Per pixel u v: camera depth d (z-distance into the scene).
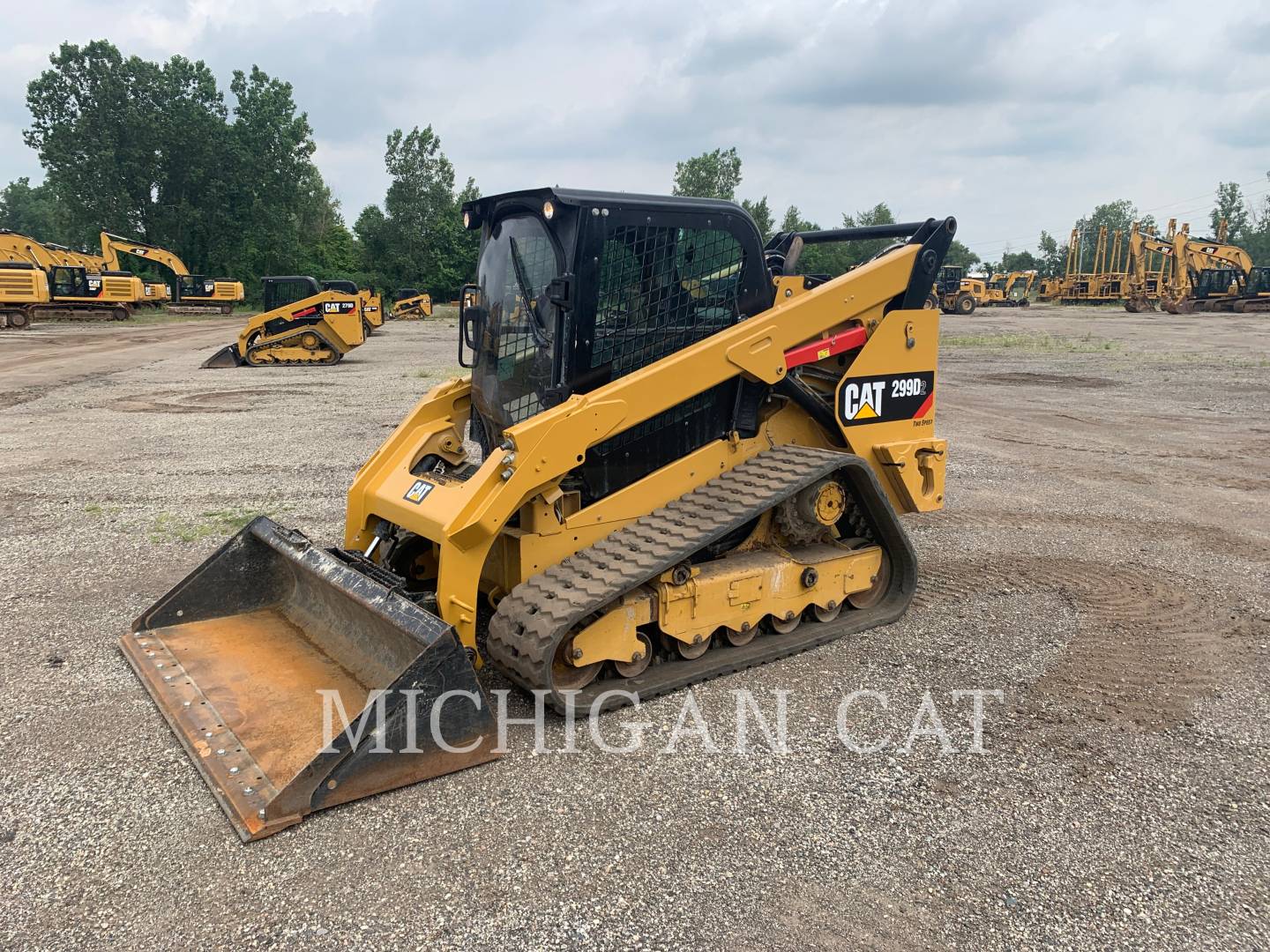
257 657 4.38
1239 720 4.13
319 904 2.84
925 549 6.73
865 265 5.25
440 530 4.02
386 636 4.07
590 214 4.15
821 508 4.82
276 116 58.69
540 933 2.72
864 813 3.37
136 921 2.76
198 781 3.54
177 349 25.17
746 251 4.76
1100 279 56.59
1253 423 12.54
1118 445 11.04
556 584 4.06
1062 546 6.84
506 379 4.68
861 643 4.97
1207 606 5.57
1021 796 3.50
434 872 3.01
